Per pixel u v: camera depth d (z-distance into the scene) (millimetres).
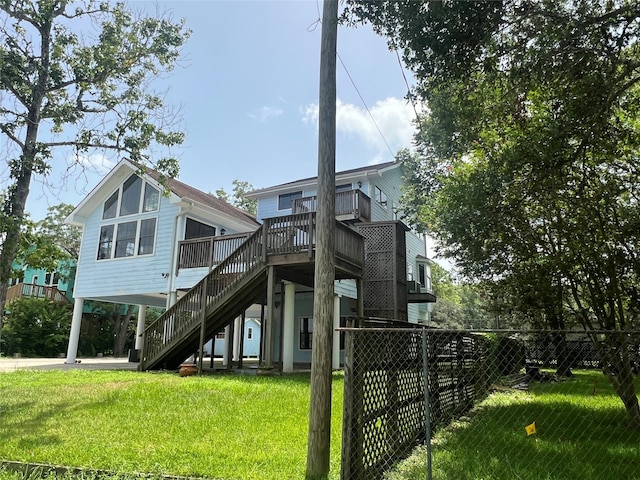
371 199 17406
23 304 24219
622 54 4402
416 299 19266
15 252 7707
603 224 5004
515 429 5438
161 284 14406
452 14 3855
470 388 6891
